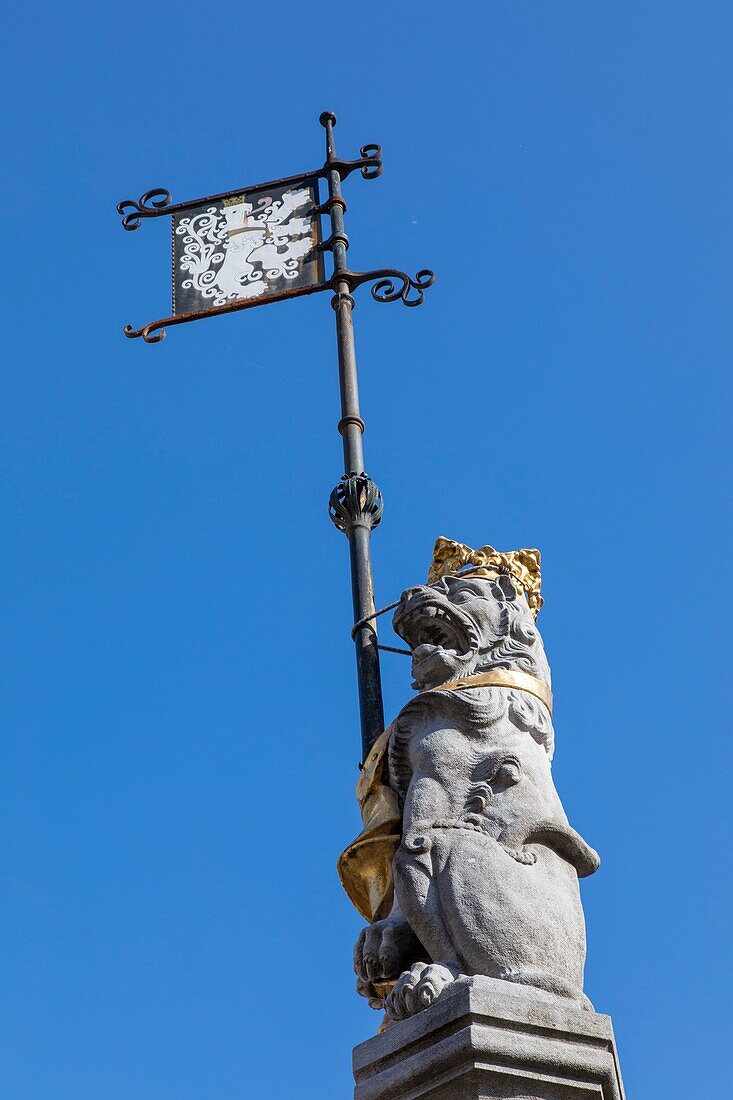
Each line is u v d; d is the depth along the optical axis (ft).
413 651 32.30
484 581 33.04
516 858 28.35
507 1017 26.04
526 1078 25.77
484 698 30.55
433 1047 26.08
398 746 30.89
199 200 47.24
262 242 45.96
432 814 29.17
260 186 46.91
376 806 31.12
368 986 29.12
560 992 26.78
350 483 38.32
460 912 27.58
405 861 28.58
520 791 29.35
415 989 26.73
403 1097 26.35
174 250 46.57
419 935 28.12
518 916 27.48
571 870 29.01
